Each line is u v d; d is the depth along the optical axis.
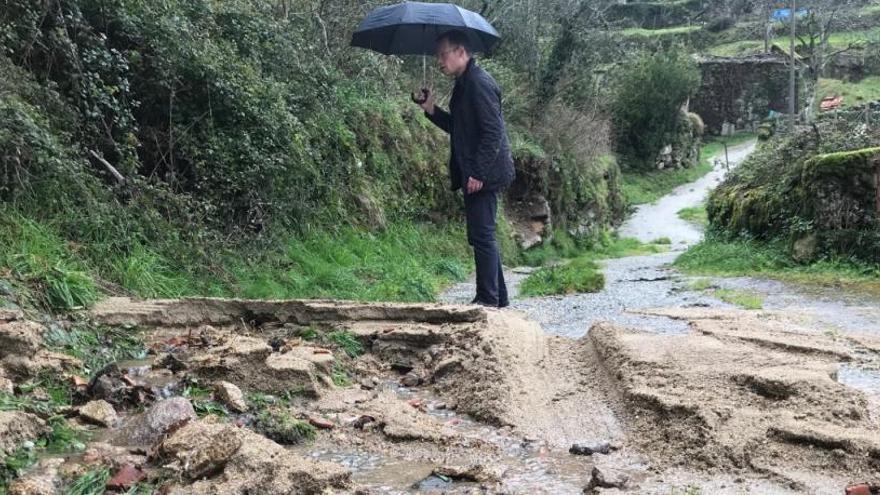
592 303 7.91
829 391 3.32
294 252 8.77
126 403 3.50
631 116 36.09
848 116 14.44
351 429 3.36
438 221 14.57
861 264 9.84
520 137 20.25
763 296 8.20
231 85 8.09
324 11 12.82
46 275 4.82
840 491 2.54
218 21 9.16
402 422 3.39
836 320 6.39
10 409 3.04
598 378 4.04
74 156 6.43
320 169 10.55
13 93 5.99
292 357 4.08
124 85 7.00
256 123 8.53
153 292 6.00
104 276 5.83
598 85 27.52
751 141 42.84
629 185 34.81
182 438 2.78
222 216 8.12
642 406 3.41
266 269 7.93
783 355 4.12
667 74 35.88
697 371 3.74
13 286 4.55
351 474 2.73
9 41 6.45
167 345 4.54
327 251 9.57
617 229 27.23
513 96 20.42
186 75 7.93
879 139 12.02
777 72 43.12
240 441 2.69
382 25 6.29
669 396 3.38
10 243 5.13
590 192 23.30
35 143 5.66
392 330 4.94
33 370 3.55
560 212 21.19
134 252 6.28
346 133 11.48
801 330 5.39
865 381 4.08
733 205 13.41
